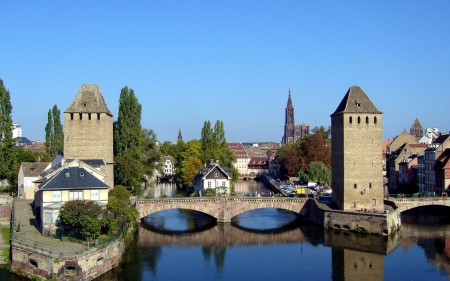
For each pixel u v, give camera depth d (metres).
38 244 61.75
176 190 157.62
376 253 76.56
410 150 166.50
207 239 87.56
